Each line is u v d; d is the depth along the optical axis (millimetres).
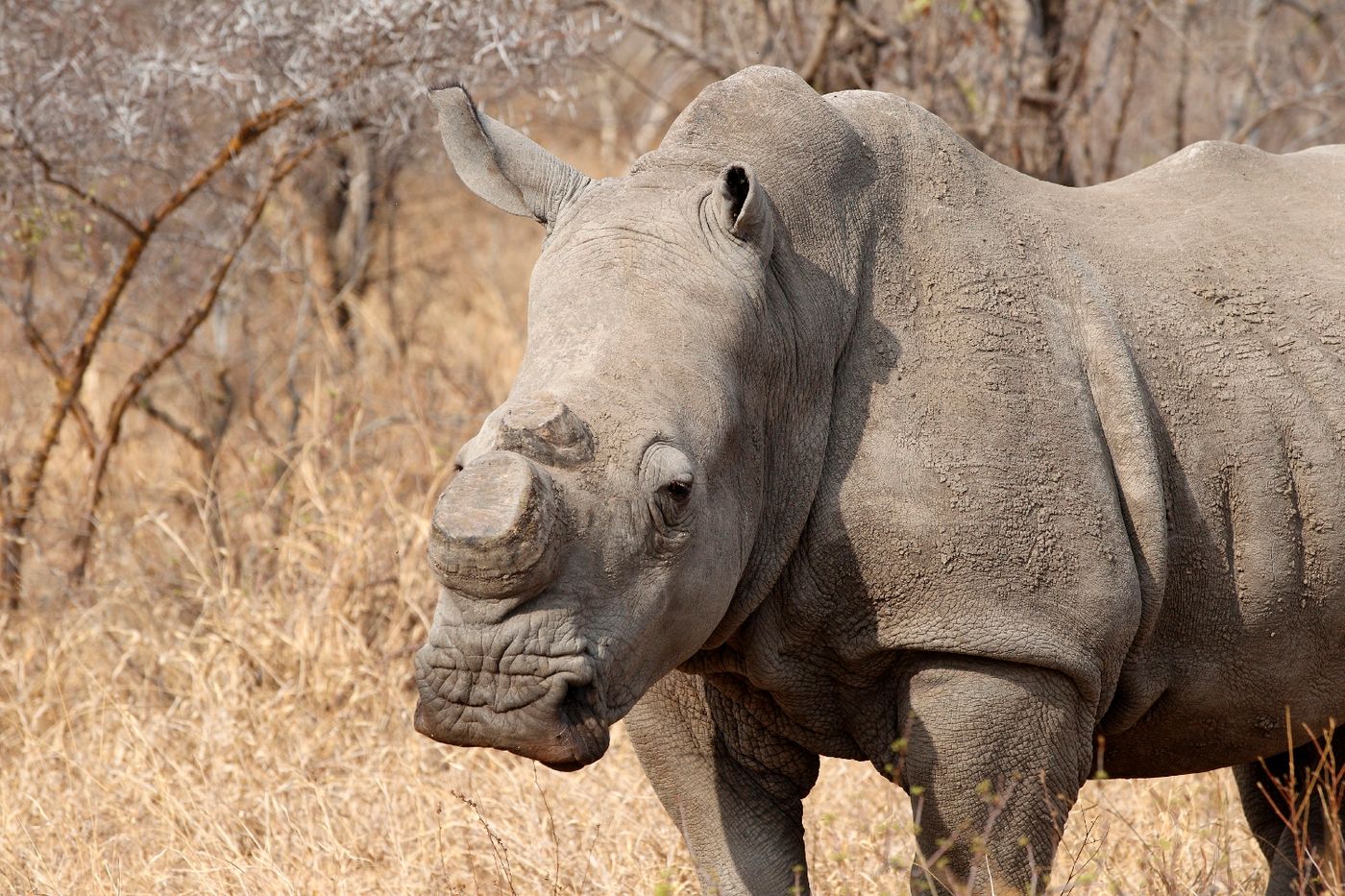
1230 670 13008
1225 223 13602
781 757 13086
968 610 11664
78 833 16625
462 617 9812
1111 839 15695
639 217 11281
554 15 23109
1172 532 12547
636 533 10148
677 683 12938
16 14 21766
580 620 9969
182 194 22594
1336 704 13547
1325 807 14336
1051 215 12984
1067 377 12180
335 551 21109
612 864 15555
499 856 15094
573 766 10008
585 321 10742
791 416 11547
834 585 11773
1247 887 15219
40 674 20406
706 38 28828
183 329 23156
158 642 20688
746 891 12992
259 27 21672
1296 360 13070
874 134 12500
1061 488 11883
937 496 11633
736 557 10898
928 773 11945
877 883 14570
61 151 22234
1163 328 12773
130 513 24328
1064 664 11781
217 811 16891
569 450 10031
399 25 21484
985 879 12055
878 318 11969
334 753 18797
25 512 22844
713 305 10930
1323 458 12922
